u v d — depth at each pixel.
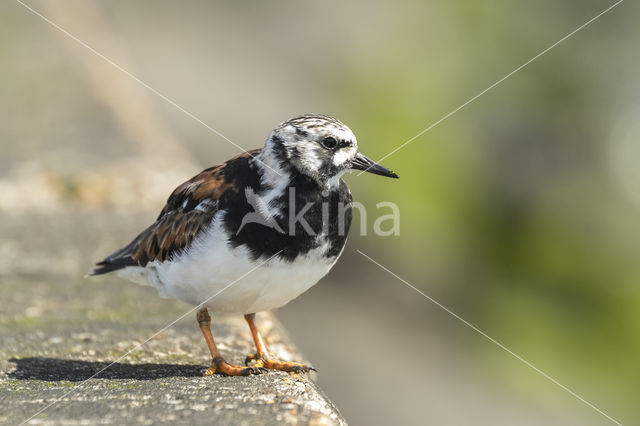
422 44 17.81
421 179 14.88
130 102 13.71
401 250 14.23
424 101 16.58
